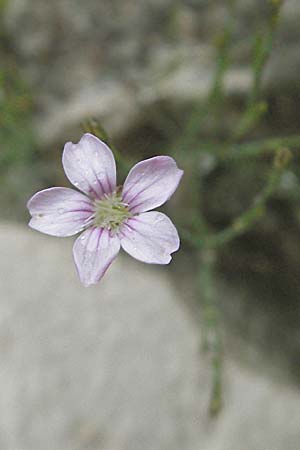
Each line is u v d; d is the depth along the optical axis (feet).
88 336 0.39
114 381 0.39
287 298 0.42
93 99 0.43
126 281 0.41
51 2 0.44
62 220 0.31
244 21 0.42
